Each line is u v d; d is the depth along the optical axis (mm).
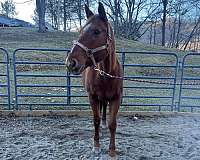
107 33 3646
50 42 20656
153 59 17672
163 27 34844
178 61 6855
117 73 4141
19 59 14461
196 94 10070
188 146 5047
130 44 23547
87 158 4430
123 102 8125
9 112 6480
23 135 5348
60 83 10062
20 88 9172
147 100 8711
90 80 4211
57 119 6352
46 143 4980
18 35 23297
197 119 6742
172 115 6953
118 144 5000
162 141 5242
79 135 5383
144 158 4508
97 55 3596
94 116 4465
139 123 6277
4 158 4395
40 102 7441
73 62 3471
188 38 37625
